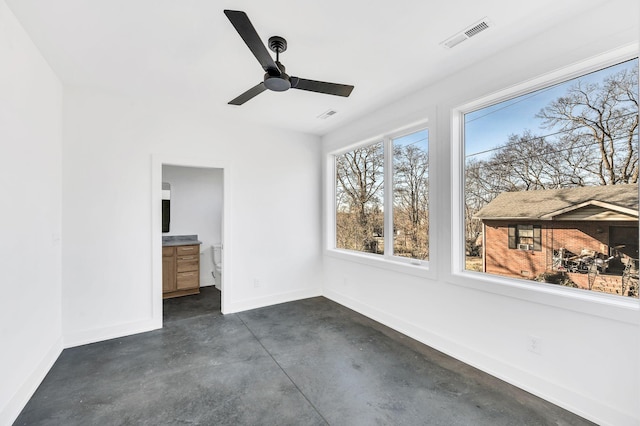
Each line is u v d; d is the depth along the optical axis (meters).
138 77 2.73
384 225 3.62
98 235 3.03
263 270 4.16
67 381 2.30
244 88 2.97
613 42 1.73
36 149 2.25
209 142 3.72
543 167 2.22
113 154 3.12
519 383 2.20
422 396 2.11
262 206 4.15
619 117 1.85
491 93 2.36
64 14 1.84
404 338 3.08
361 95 3.12
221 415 1.92
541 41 2.05
